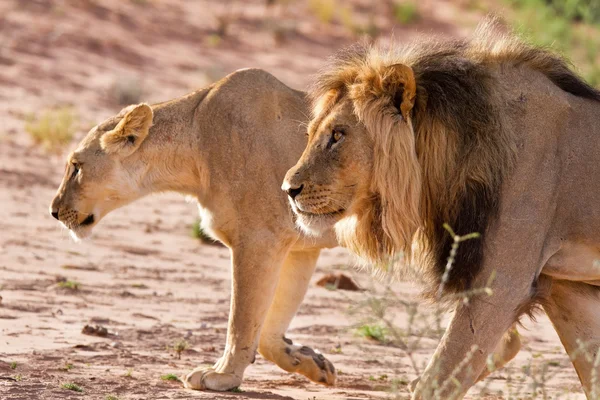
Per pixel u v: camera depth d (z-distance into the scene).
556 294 9.90
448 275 9.13
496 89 9.34
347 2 54.56
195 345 13.72
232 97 11.66
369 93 9.23
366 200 9.41
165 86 39.03
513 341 11.16
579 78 9.81
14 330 13.43
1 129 30.56
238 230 11.30
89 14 43.88
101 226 22.56
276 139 11.48
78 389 10.27
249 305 11.15
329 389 11.60
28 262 18.34
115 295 16.61
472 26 53.00
